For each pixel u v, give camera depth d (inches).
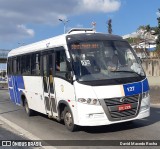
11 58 650.2
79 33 420.8
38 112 556.7
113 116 366.0
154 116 507.5
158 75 1444.4
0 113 634.8
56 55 427.8
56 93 428.8
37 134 413.4
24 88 568.7
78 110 371.6
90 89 365.1
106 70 383.6
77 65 384.5
